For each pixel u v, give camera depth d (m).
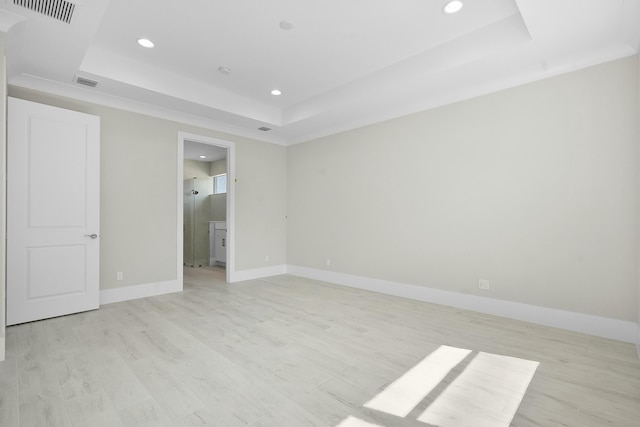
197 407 1.64
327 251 4.96
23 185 2.89
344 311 3.35
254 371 2.03
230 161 4.89
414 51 3.13
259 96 4.30
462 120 3.47
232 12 2.52
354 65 3.41
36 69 2.99
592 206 2.67
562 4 2.06
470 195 3.40
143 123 3.95
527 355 2.26
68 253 3.16
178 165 4.27
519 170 3.07
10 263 2.82
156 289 4.05
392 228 4.12
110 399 1.70
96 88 3.42
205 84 3.91
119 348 2.38
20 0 2.05
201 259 6.85
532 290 2.98
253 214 5.20
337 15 2.56
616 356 2.23
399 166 4.05
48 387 1.82
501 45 2.63
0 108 2.15
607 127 2.61
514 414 1.59
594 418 1.55
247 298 3.90
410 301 3.77
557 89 2.85
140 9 2.48
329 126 4.83
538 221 2.95
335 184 4.85
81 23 2.29
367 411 1.61
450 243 3.56
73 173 3.19
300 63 3.38
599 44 2.53
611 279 2.58
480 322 2.98
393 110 4.07
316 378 1.94
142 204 3.94
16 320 2.86
